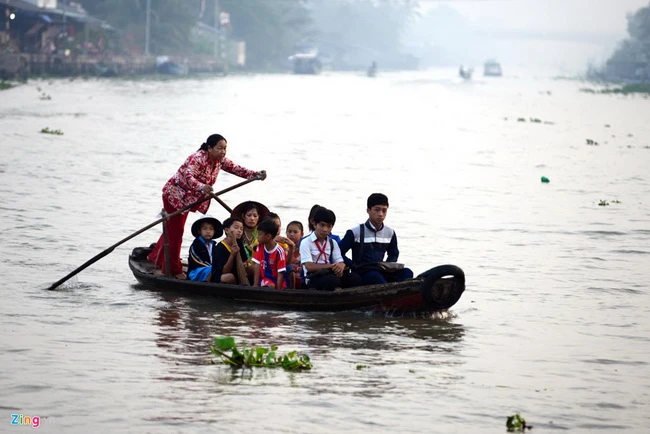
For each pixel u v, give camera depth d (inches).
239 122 2792.8
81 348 604.1
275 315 709.9
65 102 3331.7
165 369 564.4
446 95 5511.8
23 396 512.1
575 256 952.9
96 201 1216.8
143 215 1125.7
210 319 692.1
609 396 537.0
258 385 538.9
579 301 768.3
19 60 4808.1
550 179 1611.7
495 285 820.0
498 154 2055.9
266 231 749.3
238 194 1321.4
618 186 1531.7
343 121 3016.7
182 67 7106.3
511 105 4414.4
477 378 563.5
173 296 760.3
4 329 642.2
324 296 713.0
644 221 1171.3
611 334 669.9
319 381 548.7
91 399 509.7
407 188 1446.9
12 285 773.3
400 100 4670.3
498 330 677.3
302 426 478.0
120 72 6176.2
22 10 5265.8
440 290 702.5
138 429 468.8
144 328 660.1
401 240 1019.9
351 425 481.7
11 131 2140.7
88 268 849.5
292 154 1936.5
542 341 649.0
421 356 607.2
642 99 5290.4
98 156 1743.4
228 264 764.6
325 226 734.5
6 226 1020.5
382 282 733.9
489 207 1272.1
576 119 3435.0
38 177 1416.1
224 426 474.6
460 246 994.7
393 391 535.2
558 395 536.7
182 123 2662.4
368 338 649.6
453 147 2206.0
